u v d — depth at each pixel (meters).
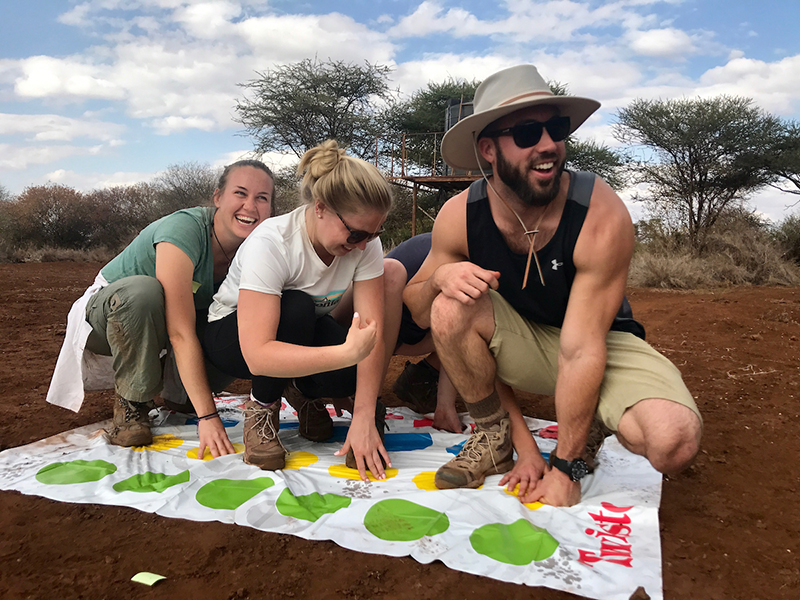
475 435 2.28
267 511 1.98
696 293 8.05
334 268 2.34
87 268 13.17
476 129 2.10
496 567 1.67
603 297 2.03
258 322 2.15
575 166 18.97
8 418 2.97
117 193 18.44
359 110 22.88
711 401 3.29
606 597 1.54
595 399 2.02
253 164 2.66
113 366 2.54
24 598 1.54
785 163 13.12
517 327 2.22
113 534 1.86
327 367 2.03
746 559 1.76
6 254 15.13
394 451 2.62
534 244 2.09
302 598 1.55
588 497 2.11
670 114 14.20
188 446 2.61
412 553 1.73
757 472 2.38
